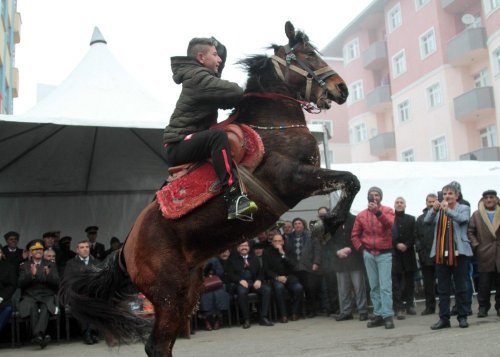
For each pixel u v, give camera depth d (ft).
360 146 116.26
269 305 32.17
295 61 13.99
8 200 38.19
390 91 106.52
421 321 27.94
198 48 13.75
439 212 24.62
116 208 40.70
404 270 30.76
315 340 24.32
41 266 28.25
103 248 35.01
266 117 13.39
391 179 38.83
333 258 31.42
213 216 12.94
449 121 88.07
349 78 120.37
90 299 14.82
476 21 87.10
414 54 97.09
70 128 31.04
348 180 12.08
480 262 27.12
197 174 13.32
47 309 27.58
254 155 12.66
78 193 39.99
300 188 12.41
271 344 24.06
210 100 13.33
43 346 27.12
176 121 13.62
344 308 31.17
